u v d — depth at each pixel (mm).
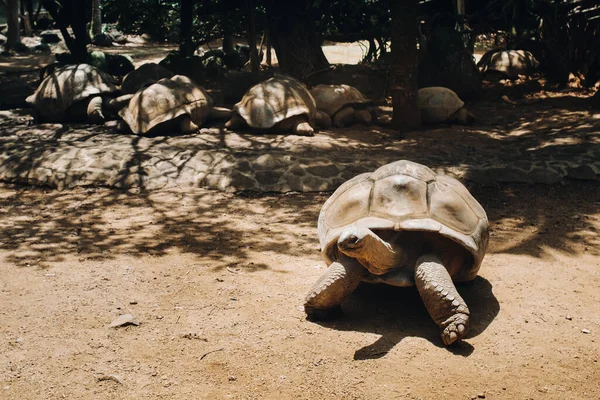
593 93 14070
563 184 8289
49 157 8891
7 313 4809
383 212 4598
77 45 17031
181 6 16734
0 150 9461
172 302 5031
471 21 17281
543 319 4805
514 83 15633
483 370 4051
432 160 8914
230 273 5672
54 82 11812
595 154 8898
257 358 4160
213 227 6977
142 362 4105
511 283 5484
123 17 17938
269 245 6430
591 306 5055
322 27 16062
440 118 11797
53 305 4957
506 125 11664
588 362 4191
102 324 4633
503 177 8367
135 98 10852
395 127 11578
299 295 5191
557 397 3779
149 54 23750
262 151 9461
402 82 11375
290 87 11047
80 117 11922
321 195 8148
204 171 8555
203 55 19500
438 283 4250
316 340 4398
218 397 3721
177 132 10852
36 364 4066
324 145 10031
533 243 6473
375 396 3740
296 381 3893
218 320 4707
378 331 4555
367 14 16547
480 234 4762
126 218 7270
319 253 6215
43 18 31641
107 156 8836
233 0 16297
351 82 14719
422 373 3996
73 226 6992
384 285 5449
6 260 5953
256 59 15711
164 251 6238
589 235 6695
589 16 14914
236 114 10977
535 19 17922
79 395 3730
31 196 8125
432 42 14523
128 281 5461
